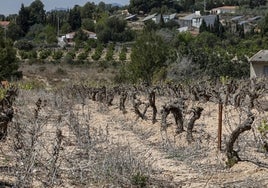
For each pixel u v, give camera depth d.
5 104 14.09
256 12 142.75
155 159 11.22
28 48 88.19
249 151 11.79
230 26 100.06
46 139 12.23
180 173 10.12
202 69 44.69
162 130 14.42
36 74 62.47
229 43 78.38
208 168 10.48
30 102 22.89
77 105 24.19
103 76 60.97
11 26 113.50
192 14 146.88
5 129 10.98
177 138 13.66
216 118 17.77
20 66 67.44
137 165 9.53
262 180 9.38
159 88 27.34
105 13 135.12
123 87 28.19
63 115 16.91
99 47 83.25
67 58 72.12
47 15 132.25
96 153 10.31
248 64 47.12
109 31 102.06
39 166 9.37
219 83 27.02
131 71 45.66
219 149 11.81
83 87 29.59
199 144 12.64
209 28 91.44
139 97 26.59
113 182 8.98
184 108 14.61
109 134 14.65
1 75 45.94
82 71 66.25
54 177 8.72
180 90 25.55
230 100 21.69
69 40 109.69
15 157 9.67
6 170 9.12
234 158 10.66
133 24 133.50
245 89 20.55
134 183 8.94
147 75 45.06
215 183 9.30
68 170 9.50
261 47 67.75
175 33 80.25
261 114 17.70
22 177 8.40
